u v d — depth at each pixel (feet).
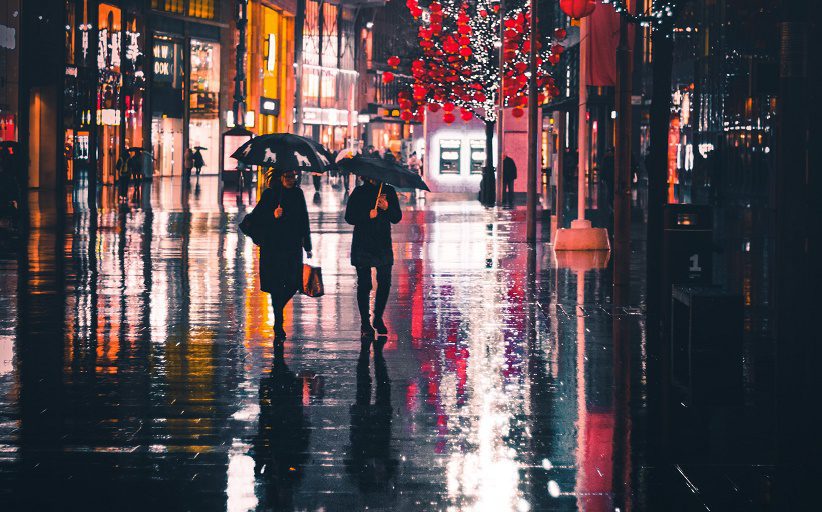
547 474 34.30
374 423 40.65
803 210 32.63
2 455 36.11
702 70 229.86
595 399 44.68
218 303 71.77
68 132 250.16
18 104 217.77
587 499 31.91
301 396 45.09
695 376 41.96
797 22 32.22
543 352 55.01
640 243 119.75
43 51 225.56
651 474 34.35
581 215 111.55
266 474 34.19
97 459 35.73
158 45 352.28
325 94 545.03
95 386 46.62
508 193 204.64
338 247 112.06
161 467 34.86
